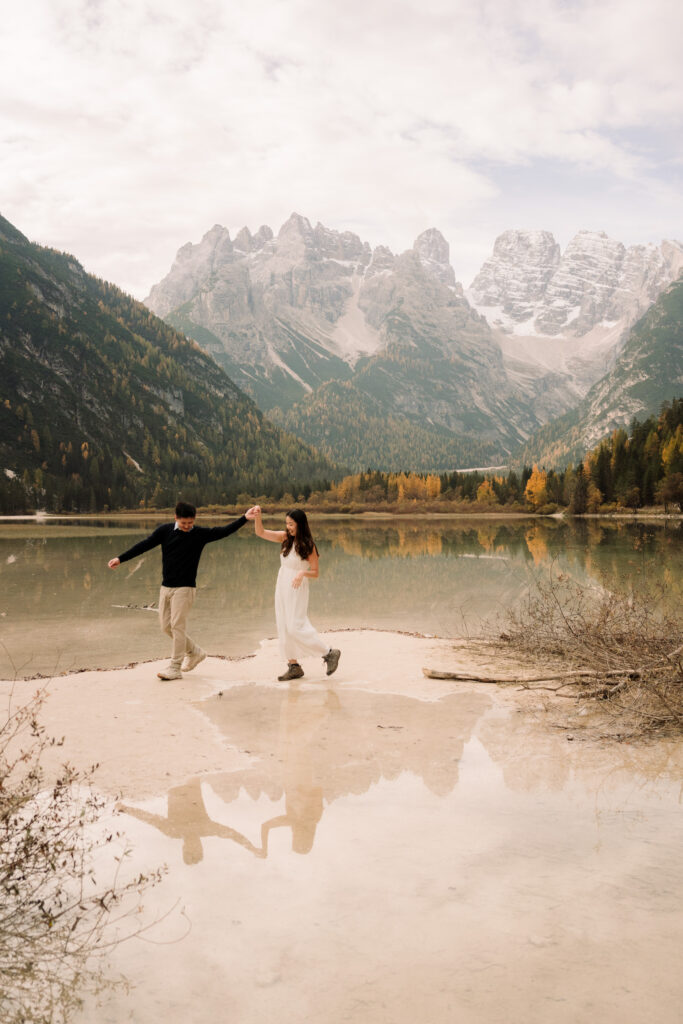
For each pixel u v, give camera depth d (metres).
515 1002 2.41
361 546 35.00
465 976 2.56
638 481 105.75
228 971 2.62
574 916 2.96
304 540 7.64
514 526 67.69
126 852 3.60
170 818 4.06
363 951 2.73
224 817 4.08
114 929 2.92
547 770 4.91
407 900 3.11
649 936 2.81
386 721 6.13
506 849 3.63
